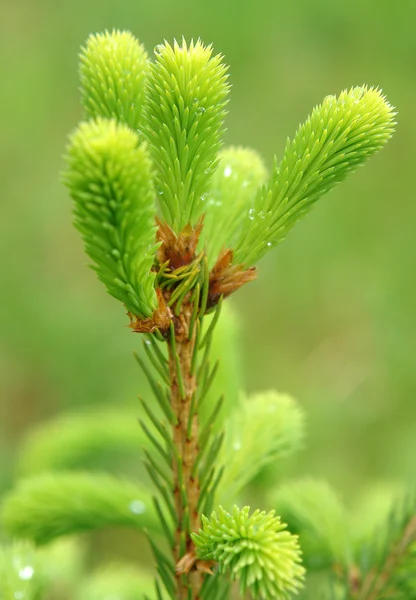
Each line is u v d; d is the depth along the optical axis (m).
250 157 0.44
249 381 1.46
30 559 0.46
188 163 0.39
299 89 1.87
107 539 1.08
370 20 2.00
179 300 0.39
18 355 1.49
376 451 1.27
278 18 2.01
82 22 2.03
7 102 1.89
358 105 0.39
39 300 1.57
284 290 1.59
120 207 0.36
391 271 1.61
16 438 1.38
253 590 0.37
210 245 0.42
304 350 1.52
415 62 1.94
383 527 0.48
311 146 0.39
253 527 0.37
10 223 1.70
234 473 0.44
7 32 2.05
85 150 0.35
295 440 0.45
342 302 1.58
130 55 0.40
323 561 0.47
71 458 0.57
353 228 1.68
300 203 0.40
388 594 0.45
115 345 1.47
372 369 1.46
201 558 0.40
